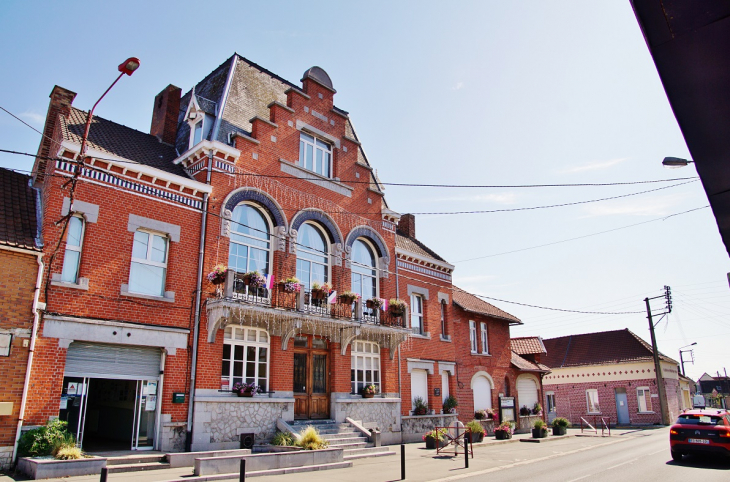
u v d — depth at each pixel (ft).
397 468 47.34
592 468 49.01
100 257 47.85
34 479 35.76
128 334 47.85
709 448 52.06
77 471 37.96
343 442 58.08
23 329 41.63
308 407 61.93
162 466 43.21
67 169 47.67
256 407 55.16
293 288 57.82
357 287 72.69
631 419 127.13
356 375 68.59
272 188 62.80
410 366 77.51
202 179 57.36
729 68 12.39
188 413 50.11
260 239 61.41
